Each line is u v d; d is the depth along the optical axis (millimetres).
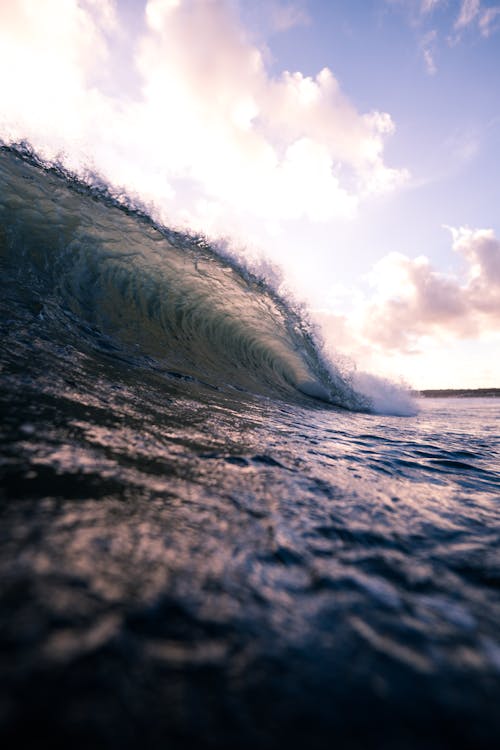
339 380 9500
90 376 2525
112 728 473
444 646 725
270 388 6141
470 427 5516
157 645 623
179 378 3826
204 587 810
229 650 641
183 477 1437
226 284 8938
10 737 445
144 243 7902
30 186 6781
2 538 807
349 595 878
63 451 1342
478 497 1853
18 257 4668
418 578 995
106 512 1029
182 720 498
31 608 638
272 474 1703
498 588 972
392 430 4465
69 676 533
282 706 543
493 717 564
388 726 531
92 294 5082
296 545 1095
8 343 2469
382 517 1413
